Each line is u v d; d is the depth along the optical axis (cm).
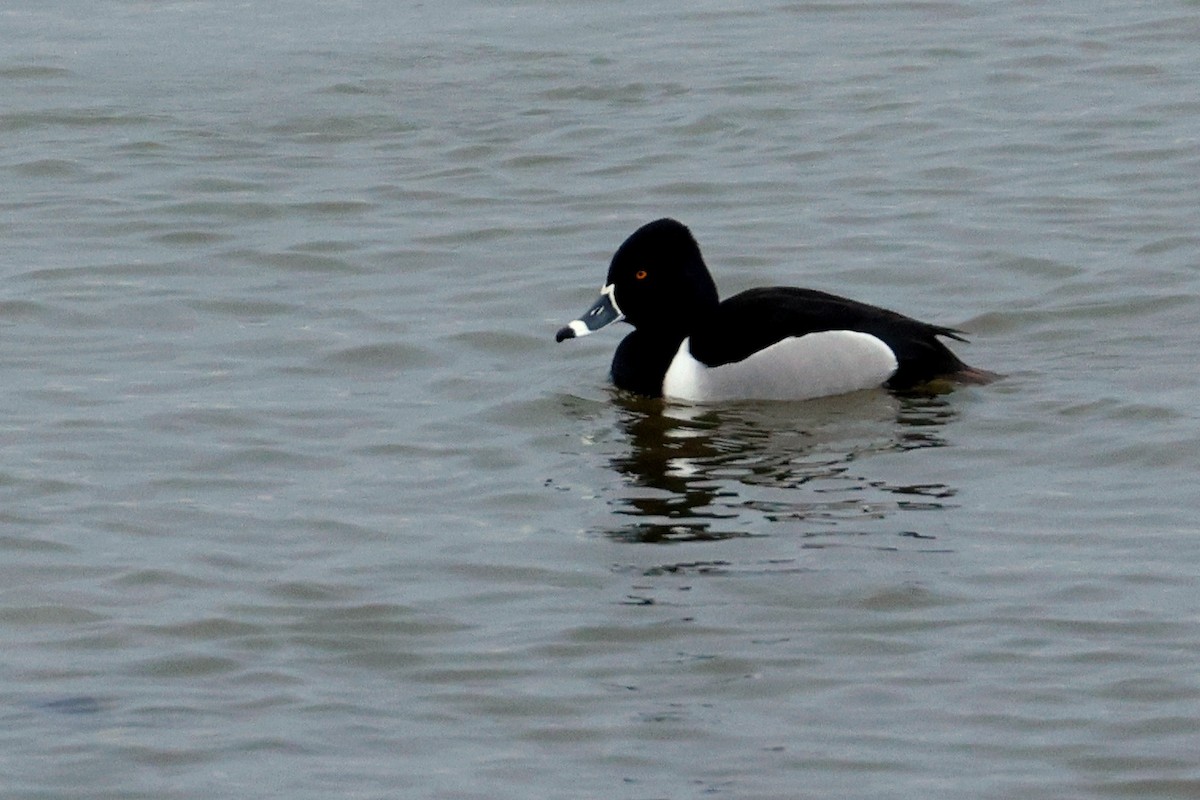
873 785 960
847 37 2575
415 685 1073
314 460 1420
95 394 1555
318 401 1541
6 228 1998
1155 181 2031
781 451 1410
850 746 996
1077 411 1455
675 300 1558
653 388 1547
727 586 1183
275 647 1122
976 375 1534
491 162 2173
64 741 1013
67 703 1057
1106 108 2269
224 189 2105
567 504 1325
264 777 976
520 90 2411
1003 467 1361
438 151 2214
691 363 1541
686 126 2262
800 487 1338
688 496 1331
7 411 1518
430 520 1305
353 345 1666
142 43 2639
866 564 1207
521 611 1161
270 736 1017
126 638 1135
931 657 1087
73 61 2555
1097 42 2509
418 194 2081
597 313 1567
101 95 2420
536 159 2178
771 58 2497
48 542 1273
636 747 1001
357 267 1877
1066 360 1577
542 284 1811
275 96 2408
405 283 1830
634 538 1261
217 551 1257
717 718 1029
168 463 1412
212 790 965
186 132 2294
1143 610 1133
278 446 1445
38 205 2070
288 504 1338
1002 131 2211
